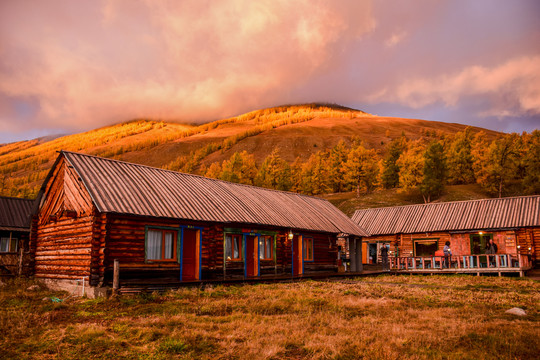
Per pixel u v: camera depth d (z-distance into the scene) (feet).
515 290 62.64
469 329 34.09
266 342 30.35
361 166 266.98
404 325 36.27
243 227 76.74
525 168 234.17
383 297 53.98
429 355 27.17
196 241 69.21
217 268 70.95
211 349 28.99
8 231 91.09
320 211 106.32
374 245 146.30
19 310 42.06
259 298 51.65
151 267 61.57
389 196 257.55
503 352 27.50
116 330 33.83
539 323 36.76
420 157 255.70
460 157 277.85
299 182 313.53
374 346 28.96
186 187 77.97
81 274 58.13
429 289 63.46
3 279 70.44
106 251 56.39
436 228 125.80
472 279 83.66
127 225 59.67
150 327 34.81
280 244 85.15
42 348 28.78
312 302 48.88
